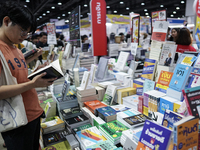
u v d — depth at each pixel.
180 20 10.01
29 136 1.24
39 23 24.34
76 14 3.70
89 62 3.43
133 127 1.60
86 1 11.94
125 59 3.01
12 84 1.05
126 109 2.06
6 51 1.07
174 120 1.19
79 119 2.09
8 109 1.03
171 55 1.94
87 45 4.52
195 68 1.67
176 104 1.47
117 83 2.58
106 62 2.83
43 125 2.03
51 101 2.50
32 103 1.26
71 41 4.47
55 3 13.12
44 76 1.11
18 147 1.19
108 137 1.62
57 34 5.42
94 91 2.41
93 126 2.00
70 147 1.70
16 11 0.99
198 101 1.06
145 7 14.38
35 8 14.03
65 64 3.29
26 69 1.26
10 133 1.16
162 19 3.52
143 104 1.89
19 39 1.09
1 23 1.04
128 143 1.36
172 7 15.36
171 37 3.57
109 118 1.87
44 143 1.84
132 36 4.01
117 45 3.77
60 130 2.09
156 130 0.98
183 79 1.57
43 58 4.32
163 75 1.89
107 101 2.35
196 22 3.33
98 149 1.49
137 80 2.35
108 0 12.29
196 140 0.94
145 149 1.02
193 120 0.92
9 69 1.03
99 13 3.44
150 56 2.30
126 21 10.45
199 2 3.12
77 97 2.49
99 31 3.53
